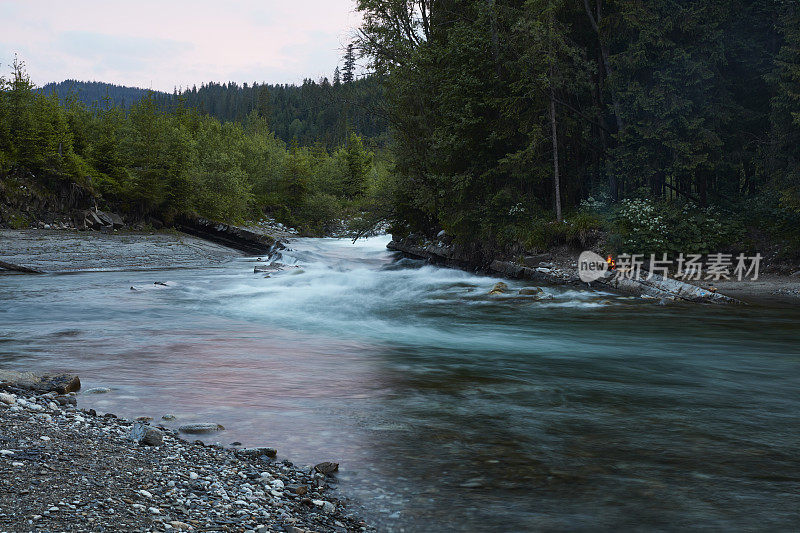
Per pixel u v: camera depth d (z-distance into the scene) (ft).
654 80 90.68
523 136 97.04
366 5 110.01
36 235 132.98
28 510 11.17
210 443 18.25
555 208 100.42
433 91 106.22
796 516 13.57
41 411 19.42
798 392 27.25
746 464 17.19
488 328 50.39
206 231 188.14
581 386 28.07
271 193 318.86
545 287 80.64
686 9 87.61
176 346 36.94
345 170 368.89
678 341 43.57
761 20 91.35
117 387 25.52
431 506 13.94
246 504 13.16
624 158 90.27
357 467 16.57
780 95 80.53
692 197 95.86
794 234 80.02
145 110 247.09
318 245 181.88
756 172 88.33
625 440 19.49
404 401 24.40
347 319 54.75
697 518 13.42
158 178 185.16
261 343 39.27
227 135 339.16
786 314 58.03
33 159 154.40
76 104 230.07
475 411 23.00
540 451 18.22
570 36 98.84
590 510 13.82
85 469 14.07
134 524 11.18
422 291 80.02
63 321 48.44
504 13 94.79
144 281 87.15
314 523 12.62
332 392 25.76
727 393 26.94
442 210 104.94
